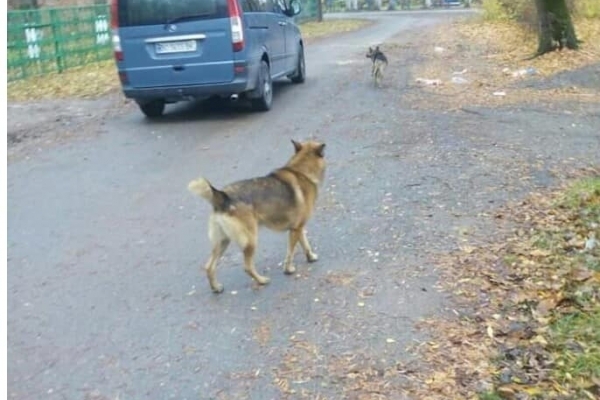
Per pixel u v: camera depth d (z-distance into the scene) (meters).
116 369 6.85
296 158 8.87
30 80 20.30
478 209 9.88
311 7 41.66
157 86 13.66
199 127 13.64
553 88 15.42
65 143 13.28
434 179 10.71
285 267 8.77
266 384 6.45
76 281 8.90
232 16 13.30
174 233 9.70
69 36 22.55
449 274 8.51
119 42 13.55
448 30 28.67
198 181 8.00
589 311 7.53
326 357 6.84
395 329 7.29
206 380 6.57
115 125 14.24
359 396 6.19
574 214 9.66
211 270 8.32
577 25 23.11
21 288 8.79
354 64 19.44
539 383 6.29
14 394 6.51
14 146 13.33
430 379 6.39
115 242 9.59
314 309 7.82
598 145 11.86
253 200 8.17
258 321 7.64
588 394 6.14
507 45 21.06
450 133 12.50
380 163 11.31
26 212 10.46
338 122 13.40
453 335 7.12
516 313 7.55
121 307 8.16
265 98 14.33
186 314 7.89
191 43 13.42
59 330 7.68
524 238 9.23
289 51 15.91
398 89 15.76
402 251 9.06
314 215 9.86
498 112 13.70
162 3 13.36
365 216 9.80
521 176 10.77
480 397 6.09
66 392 6.51
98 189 11.07
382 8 55.41
